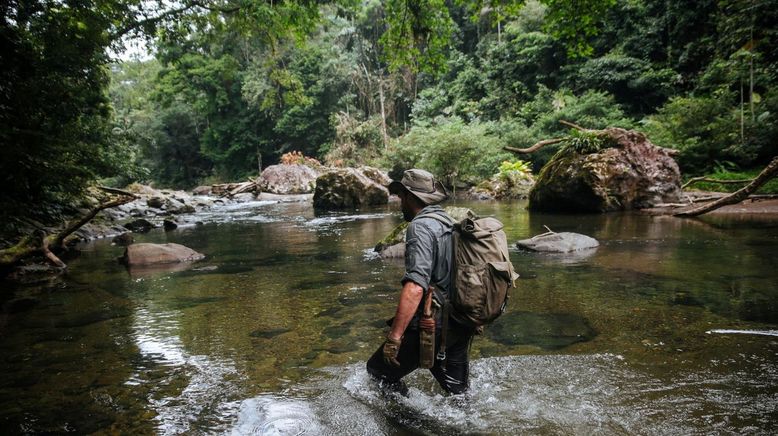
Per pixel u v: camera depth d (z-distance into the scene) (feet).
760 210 32.89
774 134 44.62
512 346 9.49
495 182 57.41
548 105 75.92
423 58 35.09
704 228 25.63
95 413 7.11
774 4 50.16
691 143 48.29
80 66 29.48
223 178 138.72
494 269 6.70
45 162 22.65
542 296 13.20
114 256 22.47
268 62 67.05
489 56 97.71
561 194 36.24
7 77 21.97
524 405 7.02
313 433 6.39
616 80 70.33
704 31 65.57
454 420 6.66
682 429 6.19
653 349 9.09
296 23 44.62
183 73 123.44
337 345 9.83
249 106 123.54
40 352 9.78
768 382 7.54
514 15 34.50
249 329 11.05
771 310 11.30
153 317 12.23
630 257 18.39
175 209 48.16
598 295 13.14
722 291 13.14
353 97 119.34
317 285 15.46
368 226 32.73
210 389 7.87
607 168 35.29
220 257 21.65
